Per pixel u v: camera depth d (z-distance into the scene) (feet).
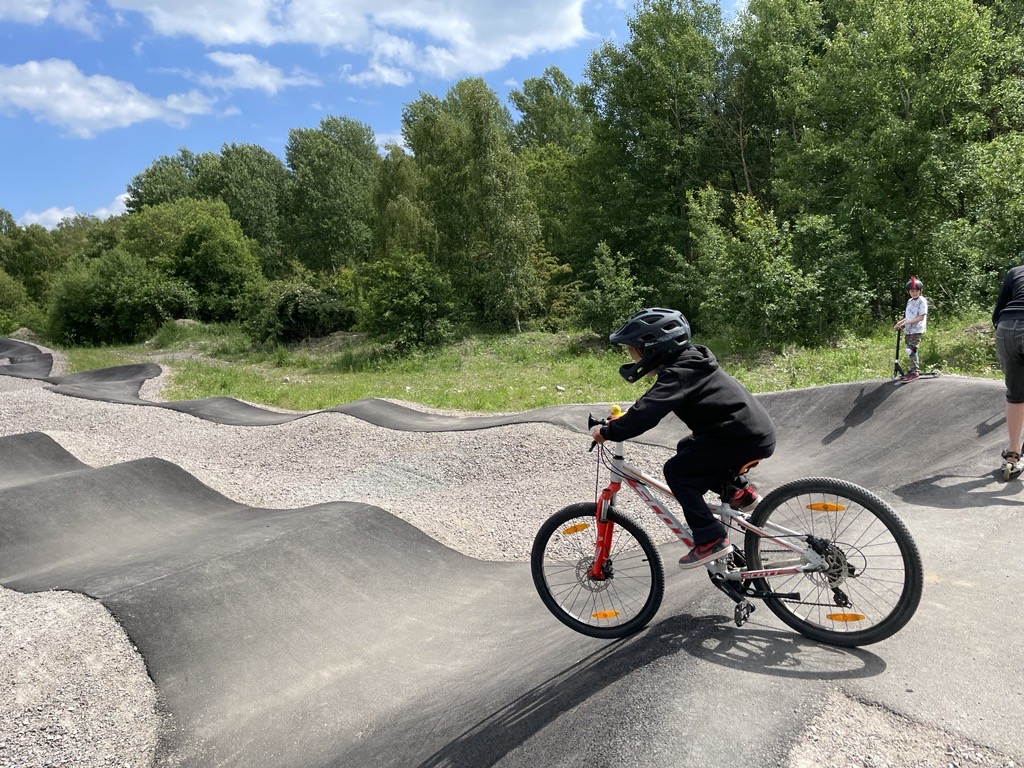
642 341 10.14
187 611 14.85
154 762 11.41
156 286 124.47
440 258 101.19
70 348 116.47
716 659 9.31
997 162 42.11
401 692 12.95
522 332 90.53
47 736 11.62
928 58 61.21
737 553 10.42
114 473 25.64
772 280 58.59
